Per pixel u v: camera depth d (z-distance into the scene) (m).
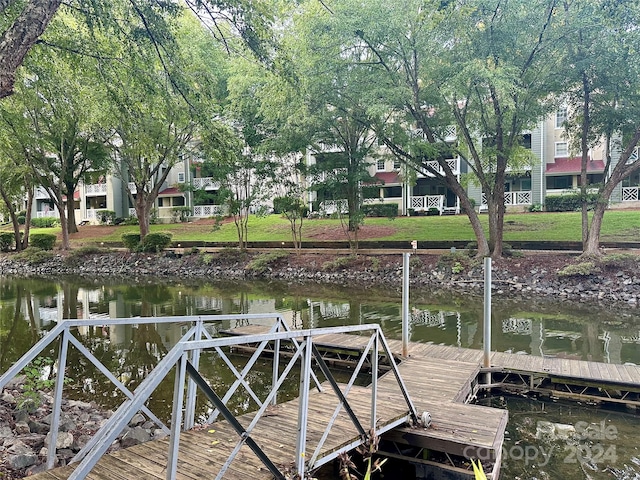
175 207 36.69
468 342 9.50
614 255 15.52
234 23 9.32
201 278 21.28
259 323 11.53
